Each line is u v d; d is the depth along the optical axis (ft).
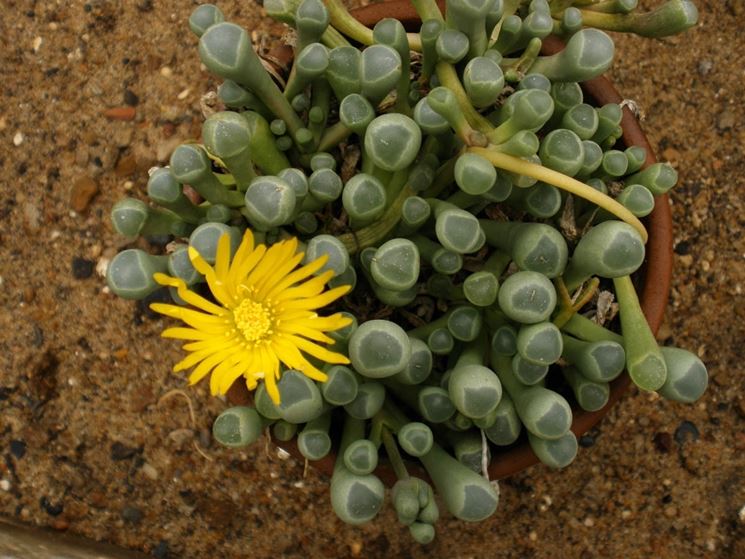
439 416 0.76
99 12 1.28
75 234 1.25
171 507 1.23
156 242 1.24
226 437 0.73
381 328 0.67
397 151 0.68
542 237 0.70
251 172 0.75
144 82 1.26
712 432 1.20
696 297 1.21
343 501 0.73
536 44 0.79
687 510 1.20
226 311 0.69
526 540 1.20
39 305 1.25
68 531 1.23
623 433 1.20
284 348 0.68
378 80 0.71
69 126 1.26
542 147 0.72
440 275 0.82
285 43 0.89
